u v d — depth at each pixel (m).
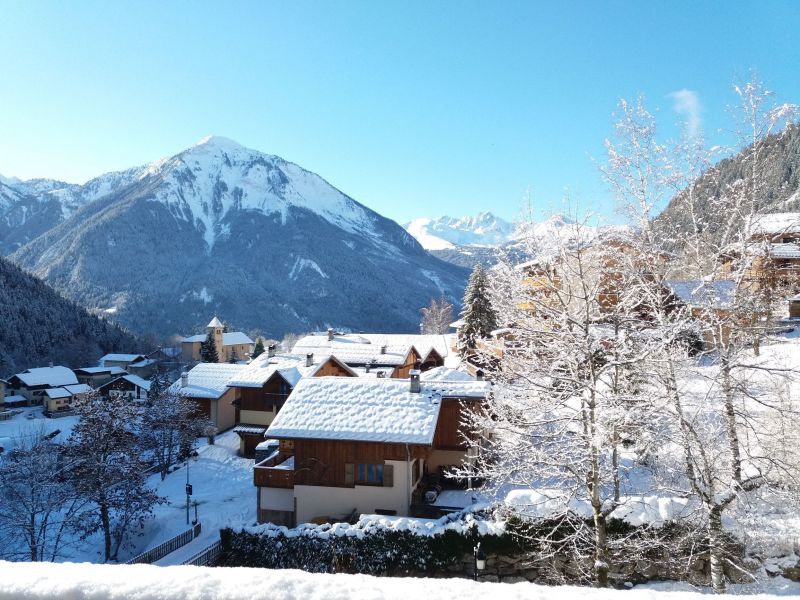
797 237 11.71
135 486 26.27
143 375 101.88
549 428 13.13
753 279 11.95
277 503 23.39
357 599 4.37
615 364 11.77
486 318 49.72
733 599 4.66
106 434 27.20
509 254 13.53
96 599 4.36
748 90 11.45
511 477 14.20
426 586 4.68
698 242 12.02
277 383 39.03
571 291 12.66
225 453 39.19
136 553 24.77
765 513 13.62
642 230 12.52
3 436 57.12
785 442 11.94
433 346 60.09
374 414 23.11
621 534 14.66
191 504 28.41
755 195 11.40
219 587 4.49
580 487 12.53
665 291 13.02
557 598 4.50
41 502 25.33
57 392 73.25
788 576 13.32
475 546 16.31
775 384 12.02
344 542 17.70
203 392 44.97
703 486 11.95
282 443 24.72
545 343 13.07
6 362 87.31
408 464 21.86
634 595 4.61
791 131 11.30
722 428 11.98
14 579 4.61
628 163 12.48
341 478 22.45
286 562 18.17
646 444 12.52
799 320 20.69
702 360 13.70
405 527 17.33
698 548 14.10
